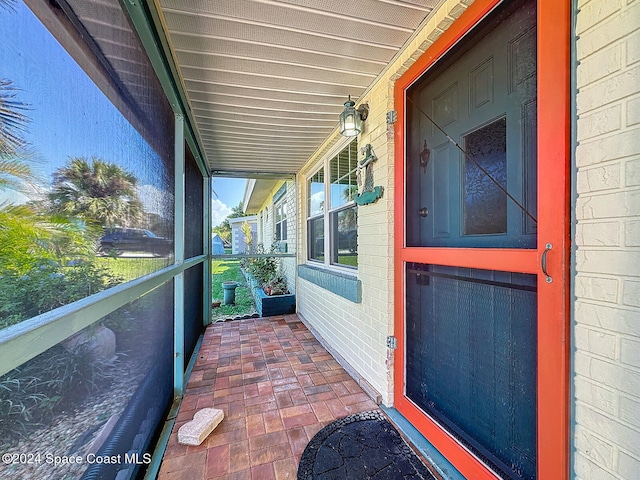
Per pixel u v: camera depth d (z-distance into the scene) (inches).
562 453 38.0
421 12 58.3
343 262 124.7
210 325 167.5
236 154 155.0
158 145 68.2
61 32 31.3
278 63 74.6
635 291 30.5
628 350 31.1
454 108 59.0
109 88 42.6
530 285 43.2
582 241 35.7
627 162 31.0
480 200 52.9
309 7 56.0
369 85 86.7
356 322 100.6
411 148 73.3
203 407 81.1
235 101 94.9
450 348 60.7
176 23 59.4
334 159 135.1
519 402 45.2
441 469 58.0
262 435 68.9
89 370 36.9
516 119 45.7
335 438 67.4
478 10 51.7
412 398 73.0
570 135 37.0
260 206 411.5
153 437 63.7
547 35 39.6
